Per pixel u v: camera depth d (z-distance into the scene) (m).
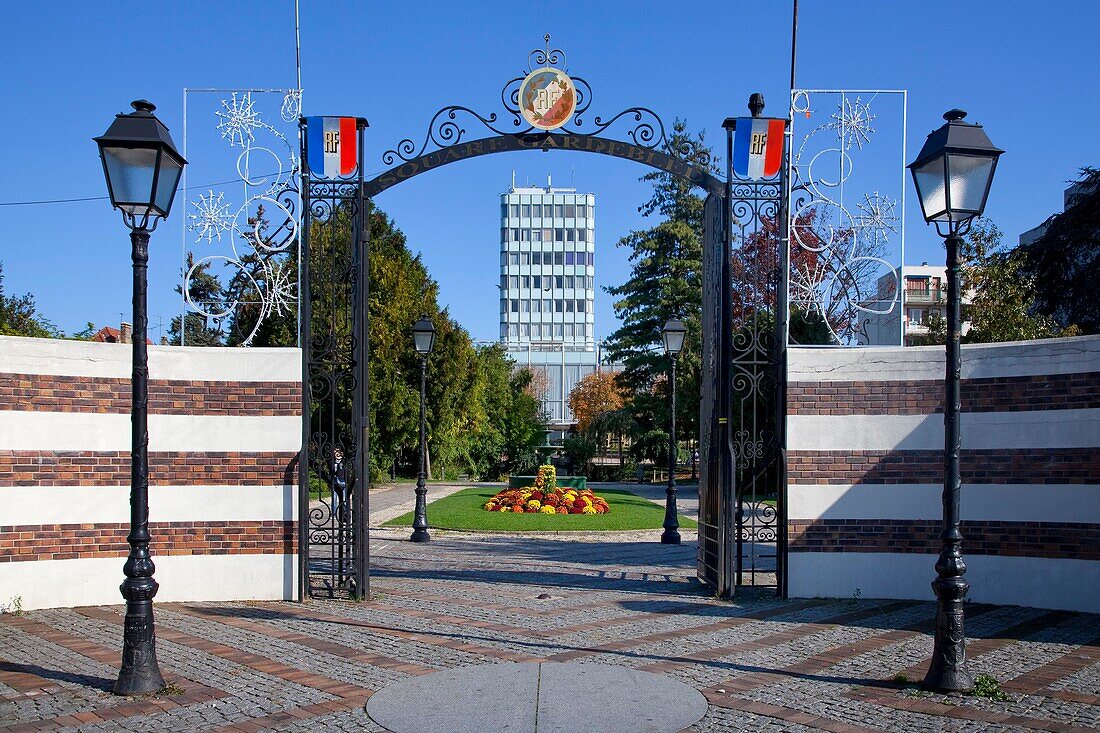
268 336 30.61
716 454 12.25
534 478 34.56
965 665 7.46
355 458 11.66
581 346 85.50
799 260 13.03
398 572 14.59
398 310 37.19
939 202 7.76
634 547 19.53
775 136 12.07
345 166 11.80
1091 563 10.80
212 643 8.96
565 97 12.05
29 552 10.45
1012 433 11.36
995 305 23.05
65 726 6.41
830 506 11.88
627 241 49.19
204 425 11.43
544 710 6.78
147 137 7.41
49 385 10.65
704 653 8.70
